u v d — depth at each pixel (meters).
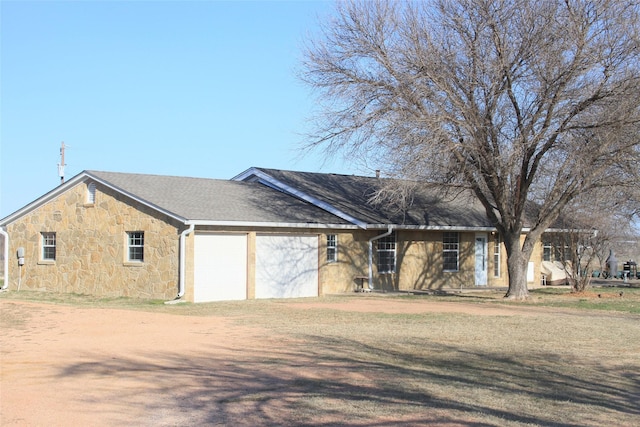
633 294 28.00
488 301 24.50
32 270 28.23
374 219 28.09
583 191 24.12
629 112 20.64
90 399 9.05
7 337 14.43
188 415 8.34
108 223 25.48
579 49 20.66
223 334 15.22
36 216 28.27
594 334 16.14
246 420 8.15
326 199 28.95
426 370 11.47
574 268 28.70
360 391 9.73
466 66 21.77
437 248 31.41
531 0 21.11
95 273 25.83
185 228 22.84
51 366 11.27
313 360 12.12
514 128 22.08
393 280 29.67
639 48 20.50
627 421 8.59
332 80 23.03
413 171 21.88
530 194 27.23
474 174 23.11
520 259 25.22
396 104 22.06
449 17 21.86
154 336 14.74
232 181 30.00
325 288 27.19
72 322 16.84
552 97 21.31
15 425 7.77
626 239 37.62
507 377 11.13
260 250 25.16
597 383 10.92
